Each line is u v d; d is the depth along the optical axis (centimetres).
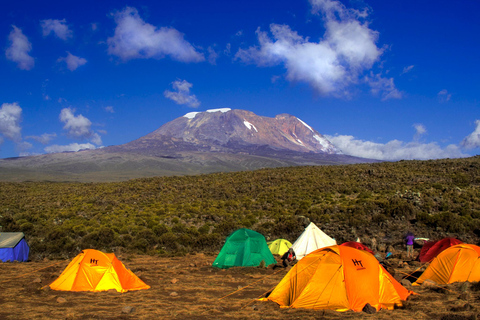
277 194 5691
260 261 2147
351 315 1166
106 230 3469
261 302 1338
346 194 5481
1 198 6812
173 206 5334
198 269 2098
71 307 1288
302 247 2422
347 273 1273
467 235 3372
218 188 6606
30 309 1254
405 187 5466
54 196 6944
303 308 1258
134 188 7212
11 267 2194
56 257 2725
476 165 6606
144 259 2625
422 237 3381
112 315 1180
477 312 1145
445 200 4469
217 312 1212
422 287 1564
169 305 1316
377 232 3647
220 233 3847
